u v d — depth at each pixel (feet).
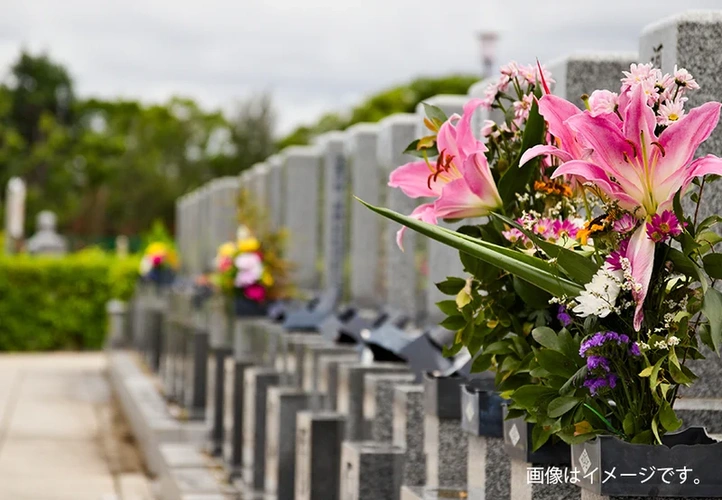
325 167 38.22
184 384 40.93
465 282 12.74
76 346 82.43
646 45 15.97
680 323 10.27
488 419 13.78
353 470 18.21
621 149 9.86
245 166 199.93
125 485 35.29
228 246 38.78
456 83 176.04
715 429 14.65
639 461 10.22
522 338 12.10
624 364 10.61
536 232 11.48
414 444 17.99
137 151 219.20
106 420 49.49
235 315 38.17
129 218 206.59
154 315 53.72
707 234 10.44
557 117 10.53
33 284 81.35
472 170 11.93
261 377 26.89
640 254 10.00
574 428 10.80
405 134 29.40
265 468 26.73
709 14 15.24
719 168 9.68
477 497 14.17
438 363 19.84
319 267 40.88
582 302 10.09
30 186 224.74
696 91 15.24
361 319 26.63
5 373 67.41
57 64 274.16
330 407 23.30
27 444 42.80
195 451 32.50
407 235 28.71
